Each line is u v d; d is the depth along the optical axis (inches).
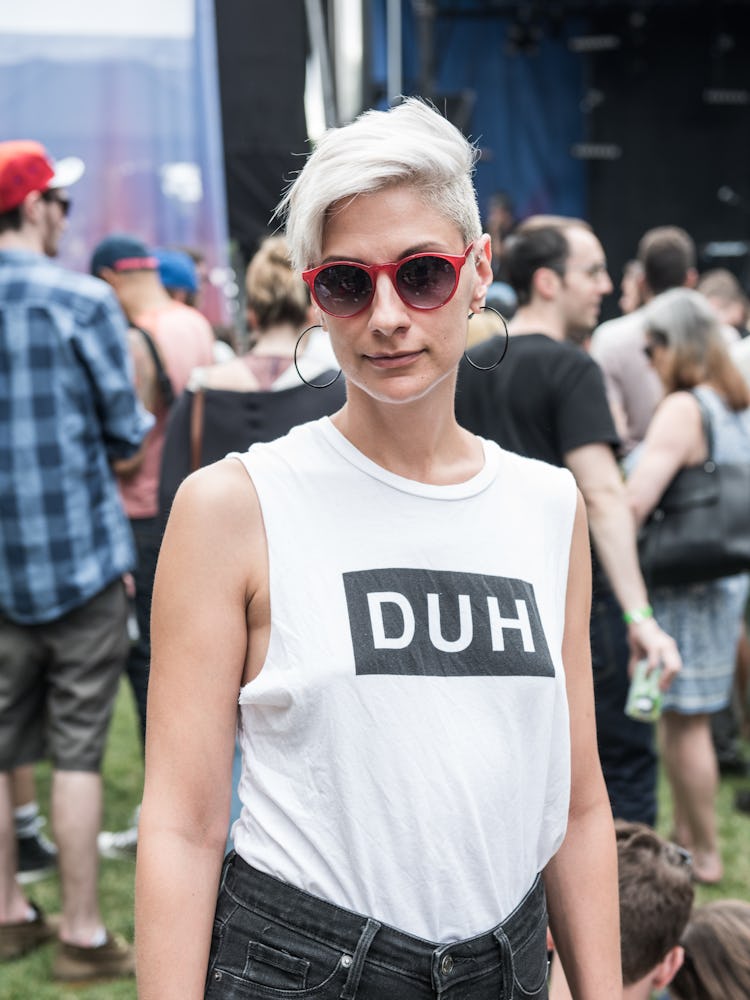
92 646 119.5
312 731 47.6
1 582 116.5
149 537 142.9
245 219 328.5
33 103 259.0
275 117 327.3
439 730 47.6
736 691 181.2
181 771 48.3
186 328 151.0
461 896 48.1
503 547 51.0
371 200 46.8
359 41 339.0
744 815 165.2
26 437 116.0
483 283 51.6
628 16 601.6
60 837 119.5
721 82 613.9
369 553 48.9
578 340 122.3
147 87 262.7
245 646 49.3
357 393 49.8
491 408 110.8
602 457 109.7
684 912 73.8
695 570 132.6
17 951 125.4
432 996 48.0
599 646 114.4
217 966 48.6
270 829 48.4
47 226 121.3
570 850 55.9
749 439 135.0
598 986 54.4
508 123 600.7
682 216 625.6
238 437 105.7
